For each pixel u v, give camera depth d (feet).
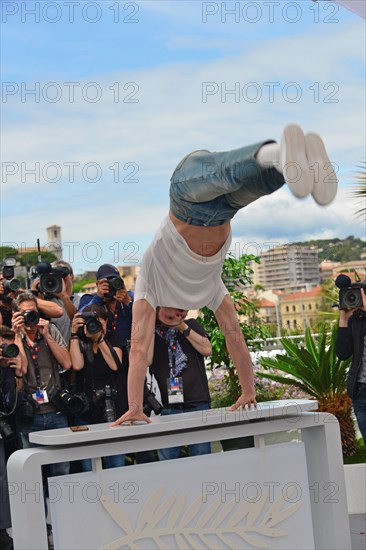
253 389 17.15
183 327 20.04
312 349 26.40
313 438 17.72
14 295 21.29
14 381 19.44
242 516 16.26
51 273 21.57
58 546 14.80
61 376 20.42
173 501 15.67
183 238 14.71
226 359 26.45
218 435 16.30
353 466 23.72
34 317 19.60
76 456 15.05
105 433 15.02
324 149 12.40
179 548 15.67
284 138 11.92
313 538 16.98
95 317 19.47
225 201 14.01
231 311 17.17
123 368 19.93
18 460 15.03
